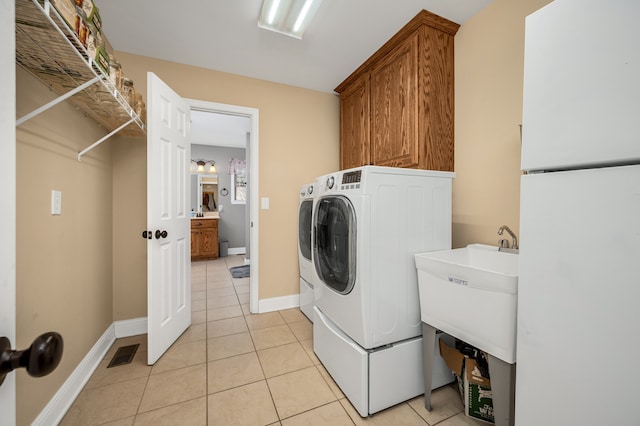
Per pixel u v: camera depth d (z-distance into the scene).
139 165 2.16
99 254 1.82
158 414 1.31
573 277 0.73
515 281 0.93
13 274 0.38
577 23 0.71
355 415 1.32
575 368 0.73
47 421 1.18
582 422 0.71
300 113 2.80
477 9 1.72
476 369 1.24
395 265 1.39
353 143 2.63
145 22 1.80
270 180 2.67
